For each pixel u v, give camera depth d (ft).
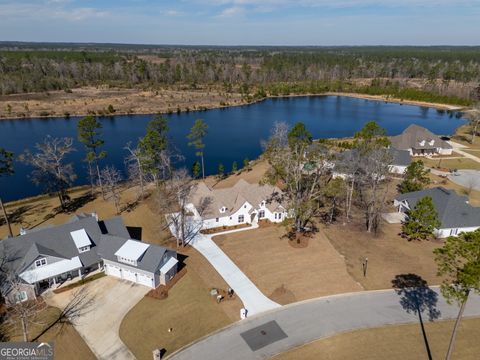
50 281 143.95
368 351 111.14
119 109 517.14
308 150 226.38
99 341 116.47
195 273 152.35
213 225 191.83
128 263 144.56
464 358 107.96
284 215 196.85
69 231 152.97
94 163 309.63
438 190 197.77
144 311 129.59
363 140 260.83
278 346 113.80
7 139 372.58
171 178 248.32
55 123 448.65
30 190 254.68
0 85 593.01
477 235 86.74
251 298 136.67
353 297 136.56
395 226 190.90
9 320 124.57
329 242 175.63
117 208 212.23
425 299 134.82
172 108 533.14
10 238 143.02
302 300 135.33
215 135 400.67
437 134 422.82
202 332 119.85
